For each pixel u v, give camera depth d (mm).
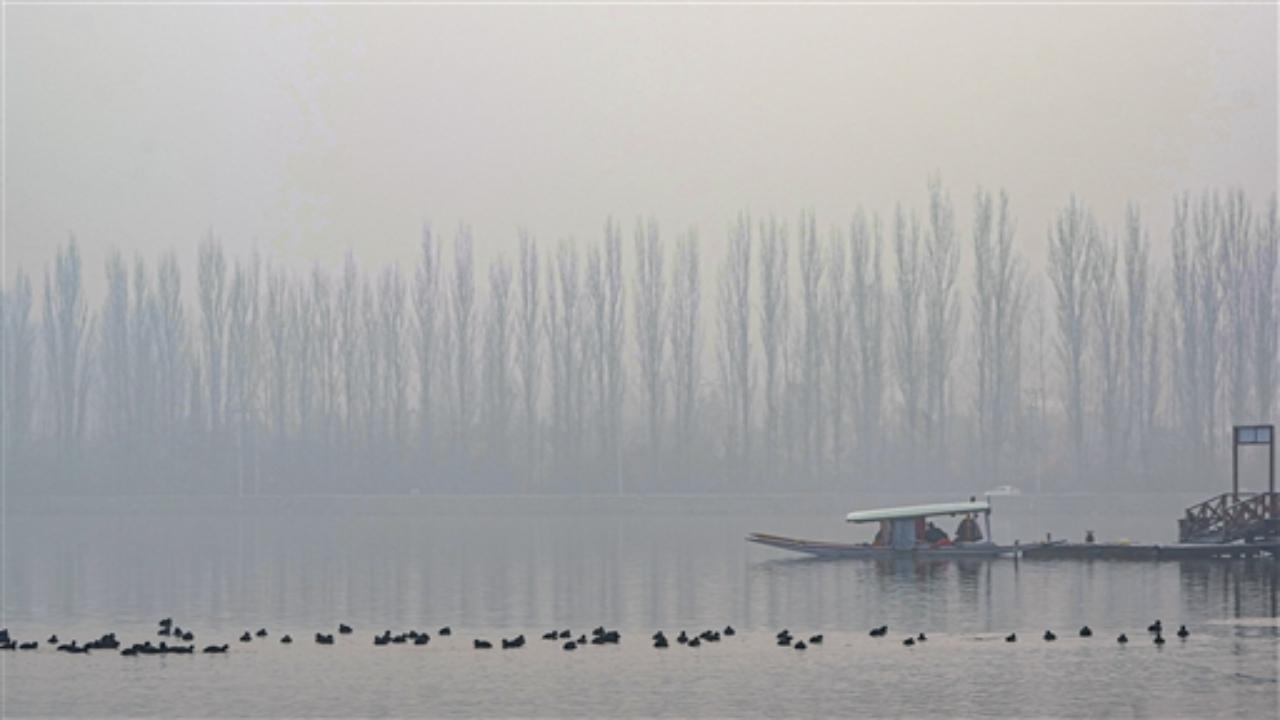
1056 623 186125
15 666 159125
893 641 172500
